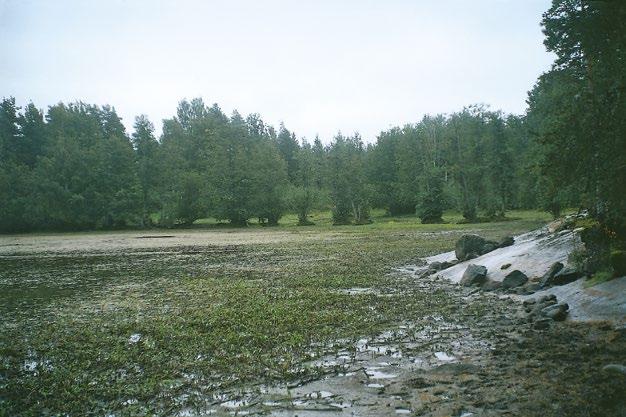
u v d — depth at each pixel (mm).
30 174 104438
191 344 14445
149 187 108875
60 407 10195
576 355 11539
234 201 105188
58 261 42656
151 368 12445
